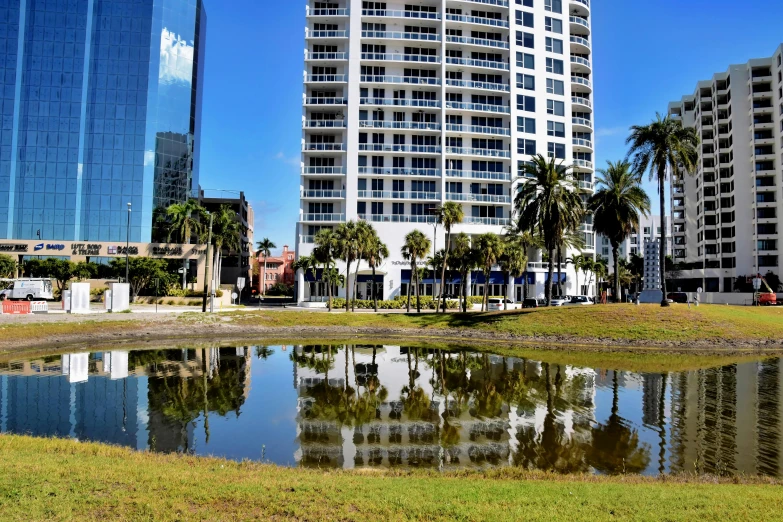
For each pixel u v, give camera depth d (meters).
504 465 11.61
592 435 14.09
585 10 81.06
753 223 82.00
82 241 68.88
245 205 109.38
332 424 15.19
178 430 14.48
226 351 31.12
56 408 16.81
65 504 6.52
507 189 71.81
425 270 68.50
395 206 69.25
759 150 82.44
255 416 16.06
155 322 39.25
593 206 44.56
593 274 80.81
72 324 35.34
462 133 70.00
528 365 26.33
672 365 26.34
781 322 37.75
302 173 67.56
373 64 69.88
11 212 68.31
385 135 70.00
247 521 6.24
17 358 27.34
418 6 73.00
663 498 7.75
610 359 28.45
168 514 6.37
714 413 16.56
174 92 74.44
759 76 83.06
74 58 71.31
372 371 24.42
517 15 73.75
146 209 70.56
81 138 70.44
